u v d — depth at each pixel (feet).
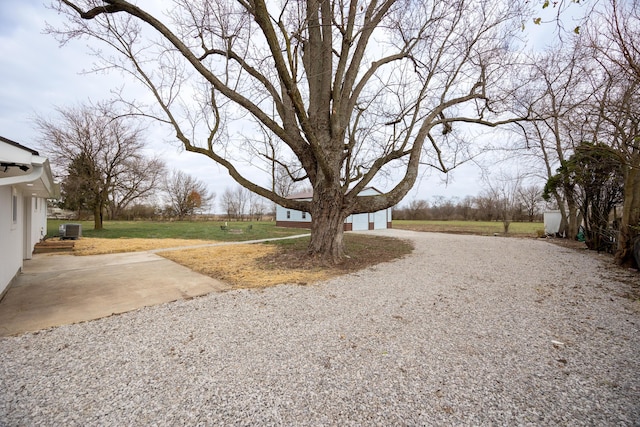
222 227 67.62
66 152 61.87
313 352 9.95
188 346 10.36
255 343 10.62
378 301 15.65
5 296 16.51
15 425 6.34
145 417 6.69
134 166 69.31
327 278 20.81
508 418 6.73
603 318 13.41
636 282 20.44
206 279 20.83
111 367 8.91
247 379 8.30
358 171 32.86
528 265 26.32
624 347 10.47
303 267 24.11
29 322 12.60
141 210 121.08
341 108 26.68
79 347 10.24
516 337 11.28
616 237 32.89
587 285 19.54
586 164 35.99
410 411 6.97
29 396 7.41
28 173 14.73
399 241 45.27
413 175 26.27
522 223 100.89
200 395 7.54
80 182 61.62
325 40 26.25
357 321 12.80
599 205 36.37
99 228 64.95
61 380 8.17
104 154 64.13
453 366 9.07
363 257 29.37
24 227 28.91
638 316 13.71
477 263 27.17
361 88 28.14
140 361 9.29
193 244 41.70
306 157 26.66
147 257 30.66
